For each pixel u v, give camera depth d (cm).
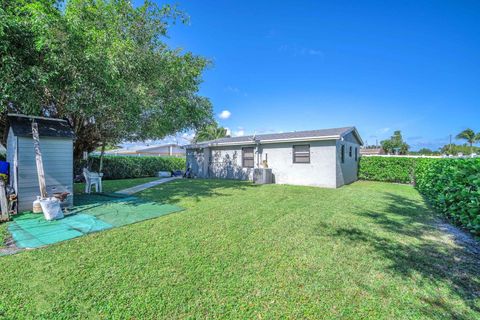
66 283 232
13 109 620
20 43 460
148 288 225
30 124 547
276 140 1118
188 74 853
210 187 962
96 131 904
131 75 654
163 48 811
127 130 858
